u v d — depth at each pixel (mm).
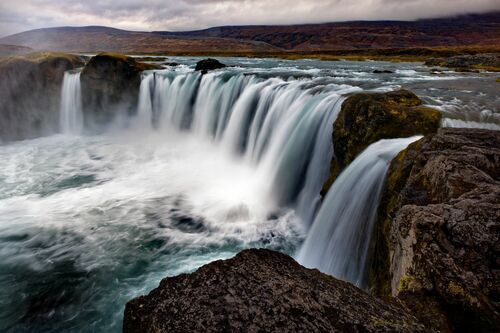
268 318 3146
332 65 49969
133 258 11656
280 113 18594
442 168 6078
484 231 4457
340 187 11469
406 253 4809
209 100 25078
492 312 3781
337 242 10758
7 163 21094
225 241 12789
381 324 3189
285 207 15625
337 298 3482
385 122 11961
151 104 29141
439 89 21719
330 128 14727
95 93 28562
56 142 26406
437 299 4051
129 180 18297
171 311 3246
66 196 16156
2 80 26234
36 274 10688
